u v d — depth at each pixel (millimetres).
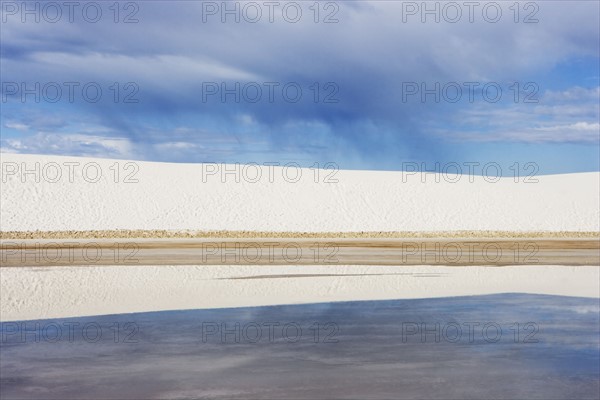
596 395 6355
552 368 7434
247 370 7363
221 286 15117
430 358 7934
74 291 14344
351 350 8344
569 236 44375
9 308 11992
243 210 56719
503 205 59781
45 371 7359
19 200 54531
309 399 6254
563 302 12461
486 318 10695
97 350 8414
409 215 57469
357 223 55656
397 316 10938
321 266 20094
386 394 6402
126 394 6477
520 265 20516
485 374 7129
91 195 56719
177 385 6770
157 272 18391
